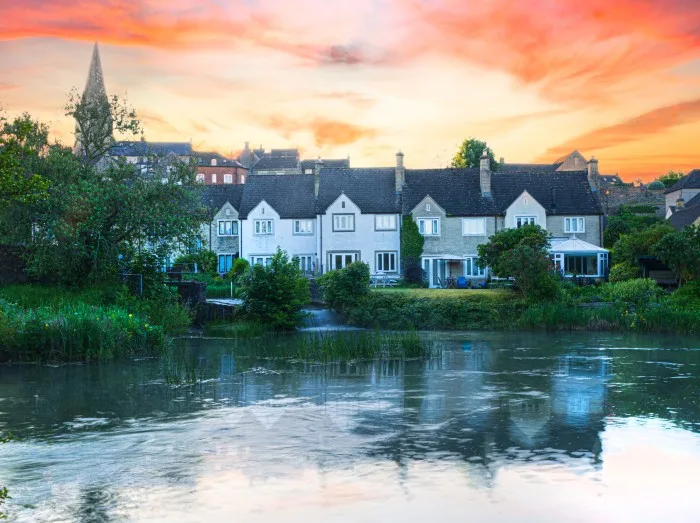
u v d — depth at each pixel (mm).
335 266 69938
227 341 41562
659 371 29469
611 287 50531
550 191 70875
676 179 146250
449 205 69312
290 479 15539
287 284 48531
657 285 51594
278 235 72438
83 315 34531
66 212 43062
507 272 49438
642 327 44562
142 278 45500
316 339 39000
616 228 82688
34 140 43844
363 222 69812
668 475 15844
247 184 75500
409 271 67188
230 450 17734
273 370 30188
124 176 46125
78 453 17516
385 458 17016
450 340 41312
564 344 38844
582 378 27844
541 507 14008
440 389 25672
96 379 27828
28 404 23172
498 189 70812
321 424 20344
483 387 26016
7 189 22844
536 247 50594
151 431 19609
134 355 34750
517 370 29938
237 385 26547
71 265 43500
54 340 32531
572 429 19750
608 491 14867
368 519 13398
